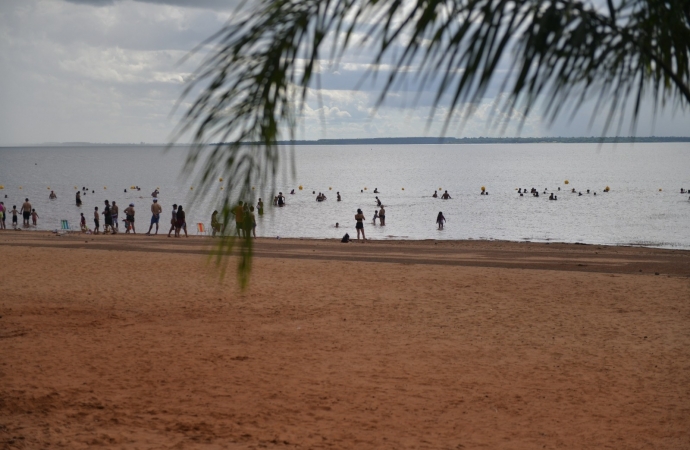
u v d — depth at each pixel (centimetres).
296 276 1761
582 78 182
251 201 198
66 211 5912
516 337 1120
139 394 798
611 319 1263
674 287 1608
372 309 1351
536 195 7088
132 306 1367
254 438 659
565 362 963
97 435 655
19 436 642
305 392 816
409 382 862
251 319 1252
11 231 3634
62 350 1000
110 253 2256
